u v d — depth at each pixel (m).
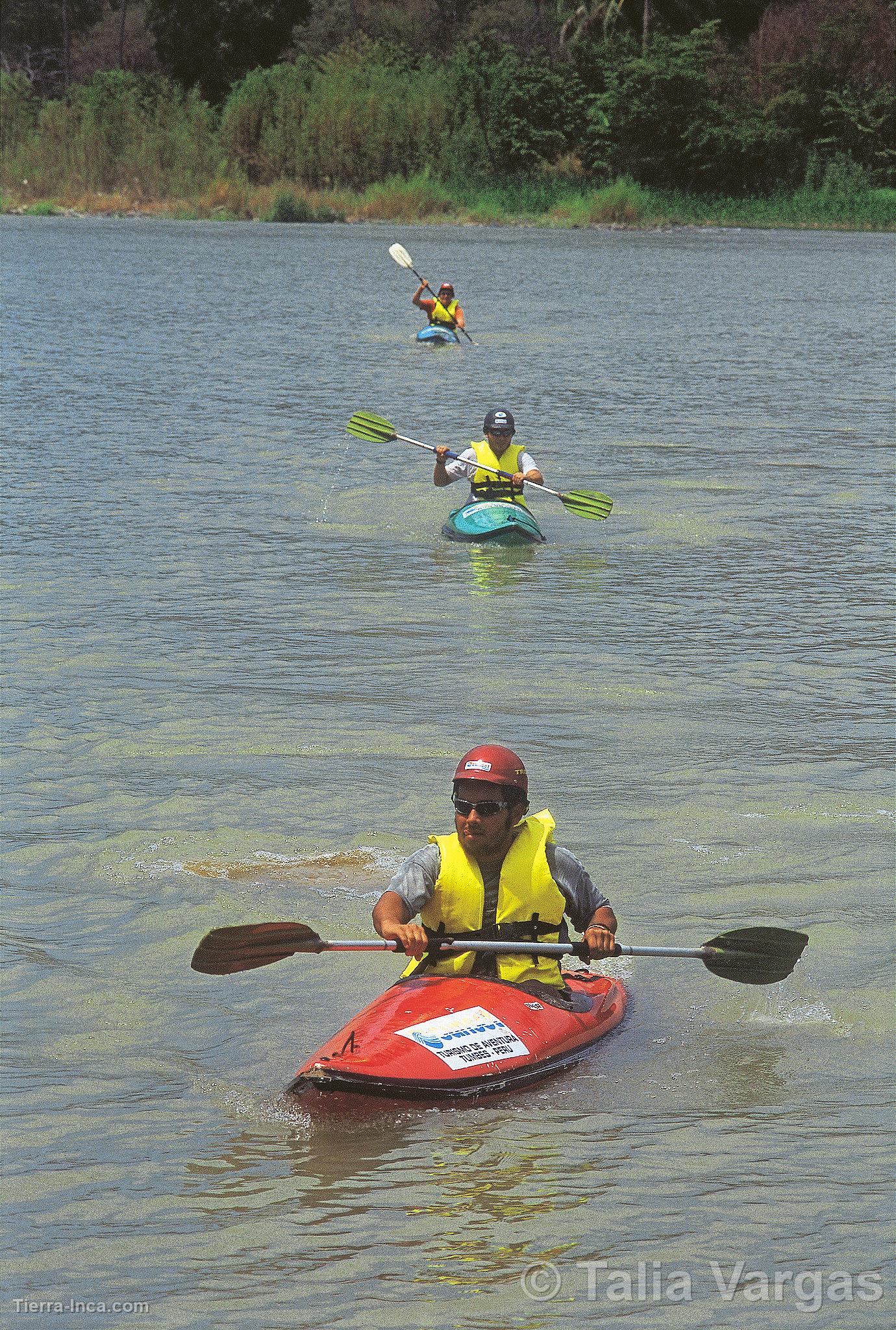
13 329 31.45
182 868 7.58
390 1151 5.05
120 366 26.83
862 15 74.25
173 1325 4.16
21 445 19.41
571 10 87.81
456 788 5.90
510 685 10.70
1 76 76.06
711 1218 4.66
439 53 96.12
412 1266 4.41
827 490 17.80
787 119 74.50
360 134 73.62
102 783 8.70
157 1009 6.21
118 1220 4.65
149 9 88.00
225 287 41.97
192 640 11.63
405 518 16.34
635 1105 5.40
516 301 40.38
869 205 72.06
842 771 9.06
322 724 9.77
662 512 16.62
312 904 7.20
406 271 47.62
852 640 11.94
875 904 7.27
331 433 21.11
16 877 7.46
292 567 14.10
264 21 87.06
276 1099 5.44
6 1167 4.96
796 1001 6.33
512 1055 5.50
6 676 10.61
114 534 15.04
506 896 5.92
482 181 73.00
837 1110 5.39
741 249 58.91
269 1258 4.45
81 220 68.31
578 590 13.52
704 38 76.25
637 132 73.44
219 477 18.00
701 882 7.51
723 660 11.38
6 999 6.26
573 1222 4.63
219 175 72.50
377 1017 5.62
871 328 35.72
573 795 8.63
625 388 25.78
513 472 15.83
